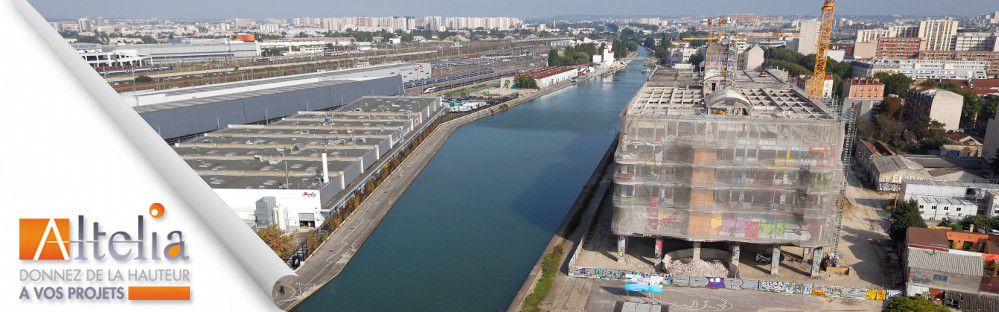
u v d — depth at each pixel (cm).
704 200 9788
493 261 11506
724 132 9512
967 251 9700
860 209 13488
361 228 12888
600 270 10206
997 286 8762
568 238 12094
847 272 10094
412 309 9588
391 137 17638
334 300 9806
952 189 12788
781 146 9369
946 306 8925
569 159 19912
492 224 13575
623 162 9925
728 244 11156
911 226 10700
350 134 17700
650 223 10188
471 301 9900
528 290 9788
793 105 12738
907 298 8419
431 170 18300
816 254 9925
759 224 9775
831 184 9350
